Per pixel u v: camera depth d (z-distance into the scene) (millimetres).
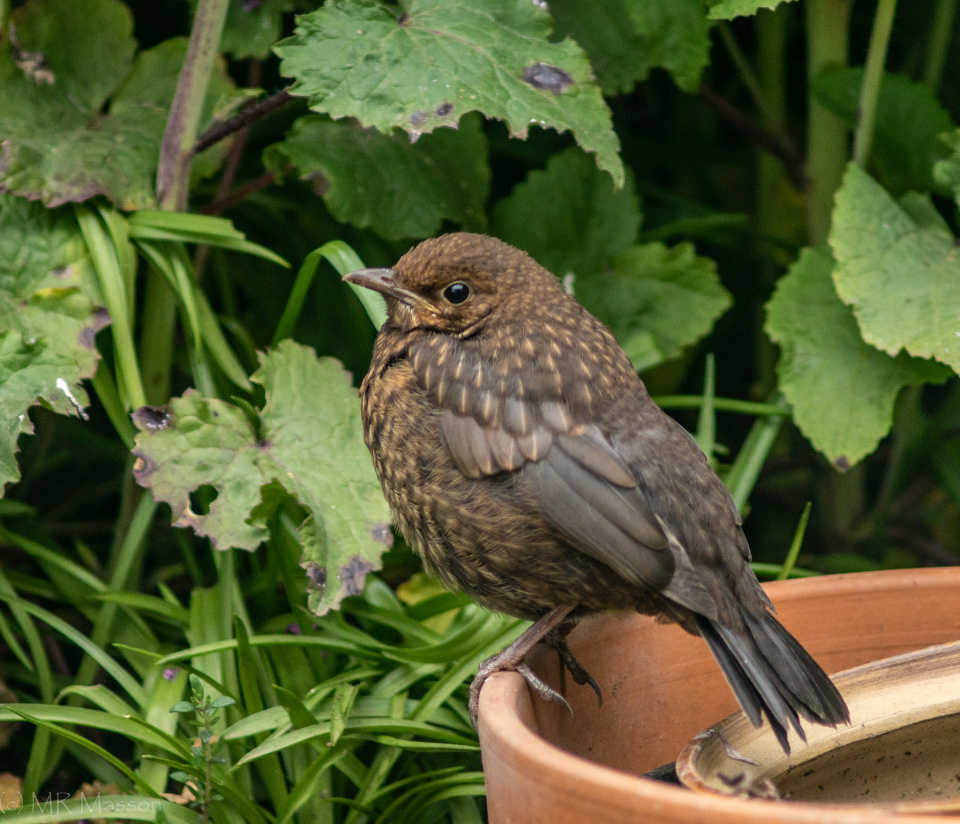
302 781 5305
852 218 6852
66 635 6016
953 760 4727
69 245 6543
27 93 6680
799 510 8992
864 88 7117
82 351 6176
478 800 6094
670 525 4770
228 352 6773
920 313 6605
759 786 4156
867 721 4613
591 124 6180
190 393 5934
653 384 9070
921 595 5422
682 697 5266
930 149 7578
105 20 7020
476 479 4891
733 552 4879
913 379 6953
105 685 7156
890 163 7809
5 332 5941
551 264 8125
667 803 3289
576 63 6270
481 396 4926
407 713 5816
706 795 3285
